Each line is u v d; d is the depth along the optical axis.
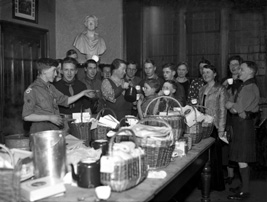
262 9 6.17
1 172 1.43
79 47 6.24
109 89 3.73
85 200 1.55
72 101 3.30
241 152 3.75
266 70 6.15
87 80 4.57
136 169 1.69
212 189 4.23
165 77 4.29
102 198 1.54
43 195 1.55
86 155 1.97
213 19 6.56
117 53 6.85
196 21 6.66
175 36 6.80
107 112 3.74
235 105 3.73
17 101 5.44
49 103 3.10
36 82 3.11
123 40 6.85
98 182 1.72
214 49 6.58
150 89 3.41
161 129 2.12
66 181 1.79
